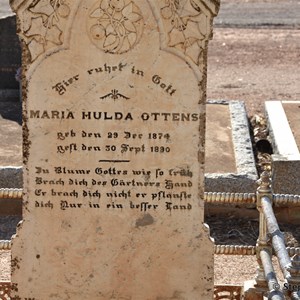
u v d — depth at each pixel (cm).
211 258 767
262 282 835
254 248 843
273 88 1933
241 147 1291
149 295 777
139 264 772
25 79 741
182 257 769
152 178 755
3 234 1112
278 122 1410
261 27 2667
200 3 724
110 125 747
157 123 746
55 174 755
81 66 738
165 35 730
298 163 1160
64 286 776
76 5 727
